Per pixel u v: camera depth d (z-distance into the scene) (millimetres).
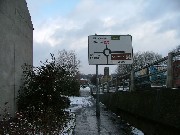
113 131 13859
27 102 17016
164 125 10242
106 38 22891
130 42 22875
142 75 14750
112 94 24859
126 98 17250
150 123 12117
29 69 18844
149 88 12734
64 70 17891
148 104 11961
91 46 22734
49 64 17688
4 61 15391
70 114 19078
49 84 17047
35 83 17219
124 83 20422
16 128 11000
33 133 10688
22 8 19109
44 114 13211
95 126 15531
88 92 67812
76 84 45906
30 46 21391
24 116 14062
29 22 21062
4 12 15445
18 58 18016
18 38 18078
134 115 15422
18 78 17875
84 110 24672
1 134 10195
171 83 10000
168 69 10172
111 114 22203
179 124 8531
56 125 12211
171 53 10086
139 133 13227
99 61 22656
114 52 22812
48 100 16750
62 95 17234
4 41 15391
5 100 15422
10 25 16469
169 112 9422
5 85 15484
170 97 9422
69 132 12883
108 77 53625
